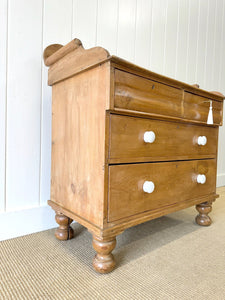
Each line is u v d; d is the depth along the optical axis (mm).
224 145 2107
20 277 635
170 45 1555
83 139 704
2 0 831
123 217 679
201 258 776
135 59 1342
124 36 1269
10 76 865
